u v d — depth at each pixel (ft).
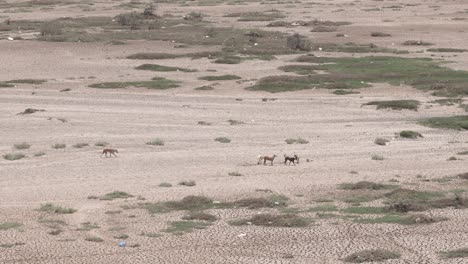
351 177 375.86
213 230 288.71
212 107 578.25
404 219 299.17
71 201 331.77
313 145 457.68
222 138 471.21
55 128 499.92
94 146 449.89
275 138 477.36
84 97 614.75
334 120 533.96
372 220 299.79
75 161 413.18
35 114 543.80
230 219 304.50
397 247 262.67
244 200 330.13
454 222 294.25
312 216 308.19
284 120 534.37
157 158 419.95
